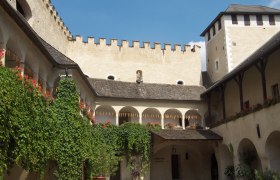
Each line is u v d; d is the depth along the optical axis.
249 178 23.64
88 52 40.03
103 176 23.42
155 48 42.16
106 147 24.28
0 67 10.81
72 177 16.42
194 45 43.34
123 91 34.34
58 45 35.34
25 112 11.70
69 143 16.73
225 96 33.31
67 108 17.73
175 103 34.75
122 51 41.03
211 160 33.28
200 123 36.12
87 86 27.16
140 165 29.25
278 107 20.25
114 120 34.22
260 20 39.75
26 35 15.78
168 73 41.72
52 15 33.00
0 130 9.98
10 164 10.85
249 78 28.88
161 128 31.50
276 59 25.19
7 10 13.50
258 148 22.55
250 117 23.70
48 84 20.34
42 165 13.07
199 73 42.47
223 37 39.50
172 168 34.53
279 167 21.41
